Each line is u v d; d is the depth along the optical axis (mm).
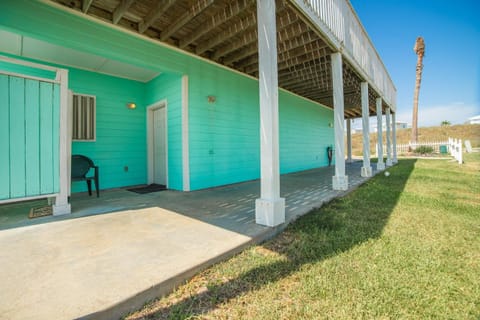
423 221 2652
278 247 2045
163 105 5227
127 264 1586
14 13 2781
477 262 1709
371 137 26875
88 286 1322
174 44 4305
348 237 2182
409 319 1155
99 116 4805
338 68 4367
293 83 6965
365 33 5863
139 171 5438
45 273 1463
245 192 4465
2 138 2477
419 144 16266
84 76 4621
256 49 4512
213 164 5168
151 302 1312
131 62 3908
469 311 1207
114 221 2598
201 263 1612
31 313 1100
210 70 5082
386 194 4129
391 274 1550
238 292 1386
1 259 1656
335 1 4152
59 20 3090
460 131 24281
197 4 3186
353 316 1172
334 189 4594
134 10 3402
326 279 1494
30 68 4090
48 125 2781
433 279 1488
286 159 7996
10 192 2512
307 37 4031
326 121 10953
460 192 4266
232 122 5645
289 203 3533
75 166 4008
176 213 2941
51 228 2348
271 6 2521
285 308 1238
